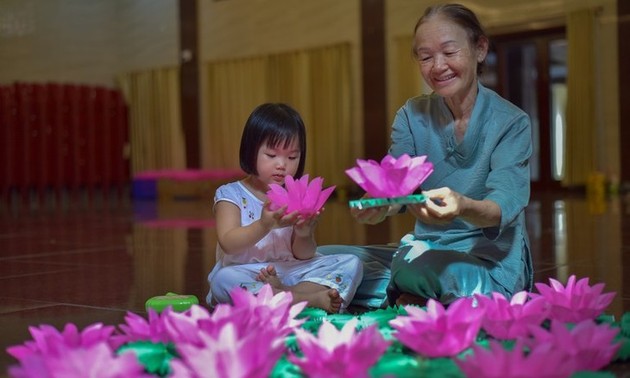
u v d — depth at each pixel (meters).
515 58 12.76
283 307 1.86
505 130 2.44
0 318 2.73
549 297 2.09
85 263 4.48
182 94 15.73
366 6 13.50
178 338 1.67
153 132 15.97
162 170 15.80
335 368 1.43
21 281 3.74
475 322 1.72
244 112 14.94
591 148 11.72
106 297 3.19
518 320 1.87
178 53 15.82
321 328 1.64
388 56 13.34
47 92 14.12
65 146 14.30
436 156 2.57
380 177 1.89
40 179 13.91
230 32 15.21
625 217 7.08
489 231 2.32
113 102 15.35
